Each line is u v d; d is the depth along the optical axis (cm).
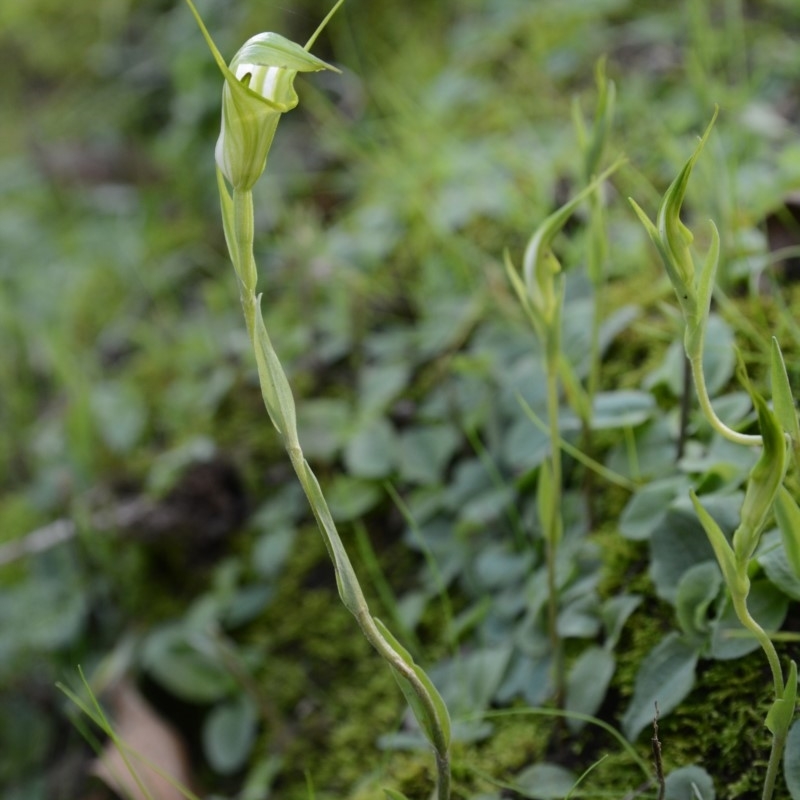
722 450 41
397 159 60
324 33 74
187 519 52
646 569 41
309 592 49
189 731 49
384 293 55
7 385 64
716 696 39
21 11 95
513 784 40
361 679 47
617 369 46
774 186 48
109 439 56
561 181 53
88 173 79
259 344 33
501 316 51
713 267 33
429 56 69
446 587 46
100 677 50
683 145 52
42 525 56
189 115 75
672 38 59
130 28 90
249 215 33
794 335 43
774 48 56
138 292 68
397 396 51
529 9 68
